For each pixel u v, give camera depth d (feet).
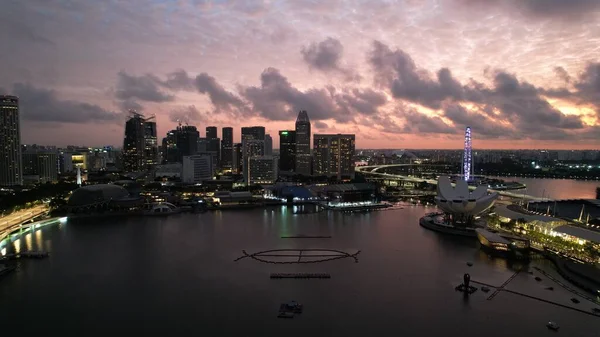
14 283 595.47
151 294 550.77
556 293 555.28
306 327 456.04
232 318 477.36
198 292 557.33
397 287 576.61
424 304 518.37
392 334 441.68
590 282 582.35
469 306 512.63
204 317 480.23
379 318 478.18
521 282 597.93
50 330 450.30
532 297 540.93
